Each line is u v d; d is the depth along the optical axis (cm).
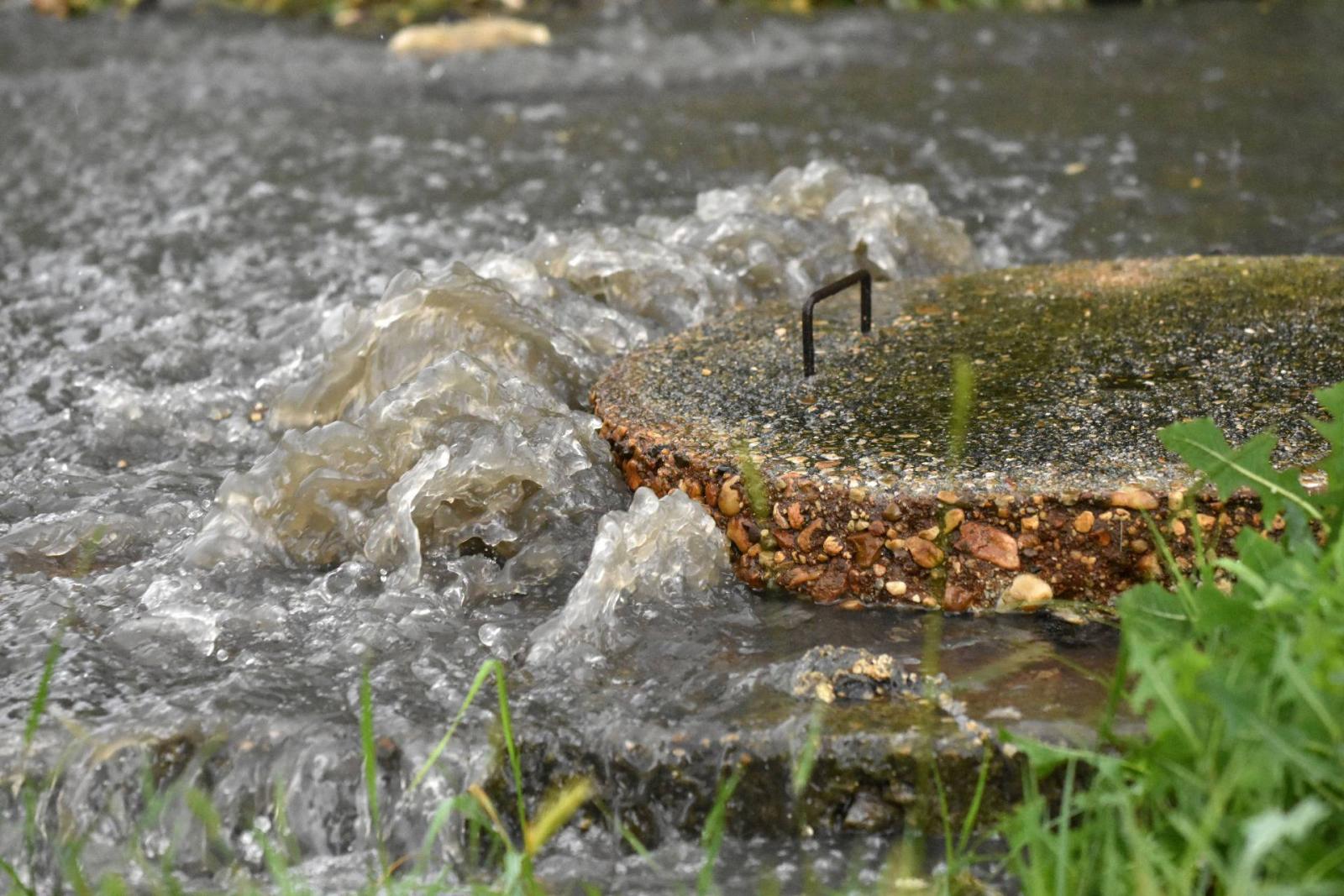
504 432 421
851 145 884
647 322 569
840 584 379
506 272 572
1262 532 349
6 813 313
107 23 1486
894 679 327
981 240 705
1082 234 707
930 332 483
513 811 312
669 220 649
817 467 381
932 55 1168
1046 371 435
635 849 308
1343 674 257
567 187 817
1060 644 349
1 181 864
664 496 405
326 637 371
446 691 337
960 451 383
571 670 348
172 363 584
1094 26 1268
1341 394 313
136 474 486
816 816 307
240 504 423
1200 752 264
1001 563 365
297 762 315
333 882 302
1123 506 354
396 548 409
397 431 434
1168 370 428
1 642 368
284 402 505
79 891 291
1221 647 285
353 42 1330
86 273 693
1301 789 259
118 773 314
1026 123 921
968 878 288
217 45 1331
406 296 496
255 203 805
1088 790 296
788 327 503
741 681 335
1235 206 736
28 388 562
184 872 308
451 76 1143
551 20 1424
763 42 1261
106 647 365
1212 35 1188
